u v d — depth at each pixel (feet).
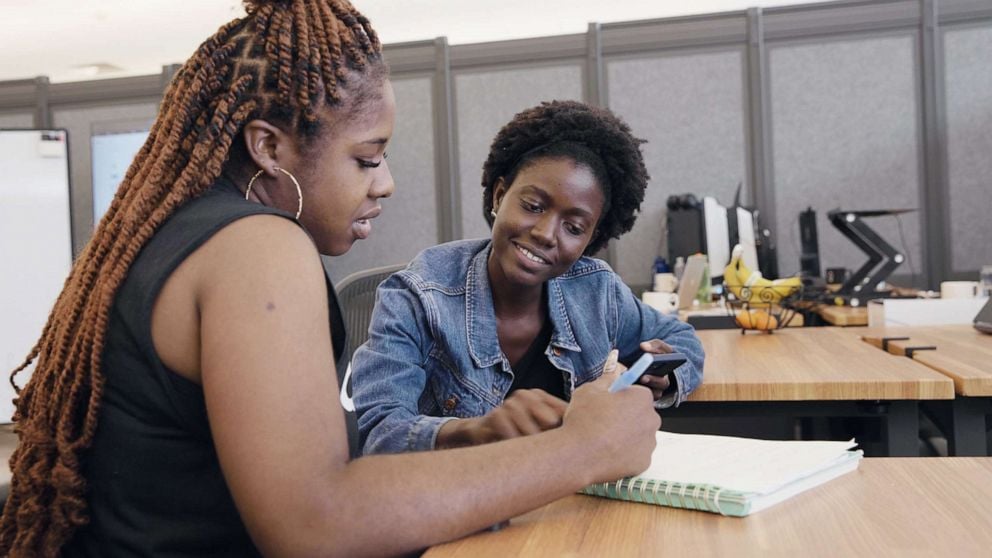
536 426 2.27
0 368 4.18
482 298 3.48
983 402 3.68
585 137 3.43
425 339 3.39
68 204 4.42
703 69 10.64
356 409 3.02
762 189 10.67
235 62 2.00
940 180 10.33
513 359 3.62
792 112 10.59
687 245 10.34
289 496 1.68
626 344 3.96
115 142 9.71
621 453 1.98
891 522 1.78
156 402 1.82
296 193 2.07
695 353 3.73
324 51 2.00
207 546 1.89
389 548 1.72
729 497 1.88
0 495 2.75
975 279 10.28
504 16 16.49
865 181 10.51
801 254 10.24
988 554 1.58
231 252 1.79
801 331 5.76
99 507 1.88
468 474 1.80
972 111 10.24
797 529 1.77
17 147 4.34
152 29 17.01
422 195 10.98
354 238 2.19
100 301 1.83
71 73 18.93
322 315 1.83
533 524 1.89
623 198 3.67
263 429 1.69
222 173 2.03
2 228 4.25
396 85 10.94
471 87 10.85
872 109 10.44
